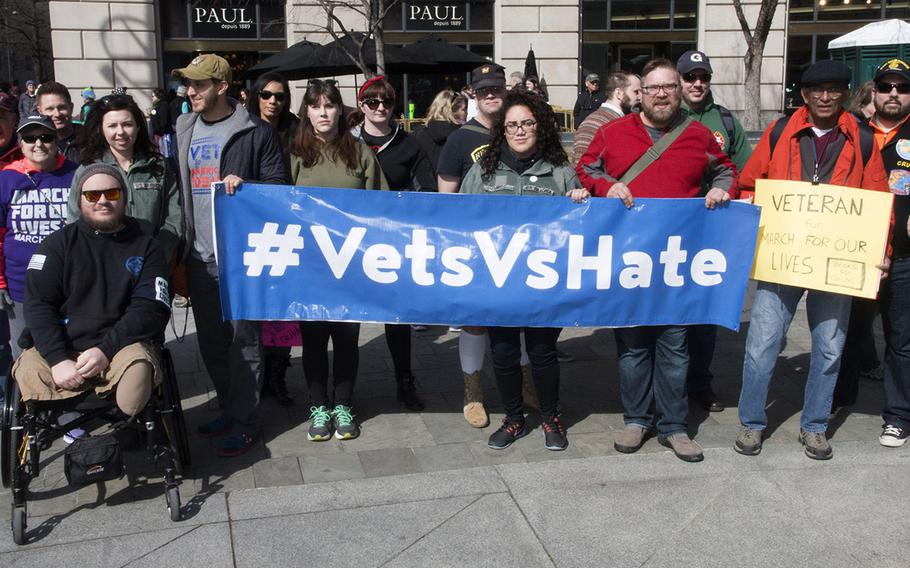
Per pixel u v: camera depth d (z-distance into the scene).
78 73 17.92
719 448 4.42
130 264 3.84
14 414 3.57
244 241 4.15
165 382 3.92
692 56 4.83
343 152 4.46
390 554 3.41
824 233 4.09
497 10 18.70
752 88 14.11
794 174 4.17
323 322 4.47
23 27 32.66
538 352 4.33
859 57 11.37
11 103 5.29
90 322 3.79
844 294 4.13
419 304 4.27
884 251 4.02
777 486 3.98
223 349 4.54
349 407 4.66
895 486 3.98
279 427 4.75
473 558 3.38
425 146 6.11
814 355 4.29
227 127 4.30
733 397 5.22
